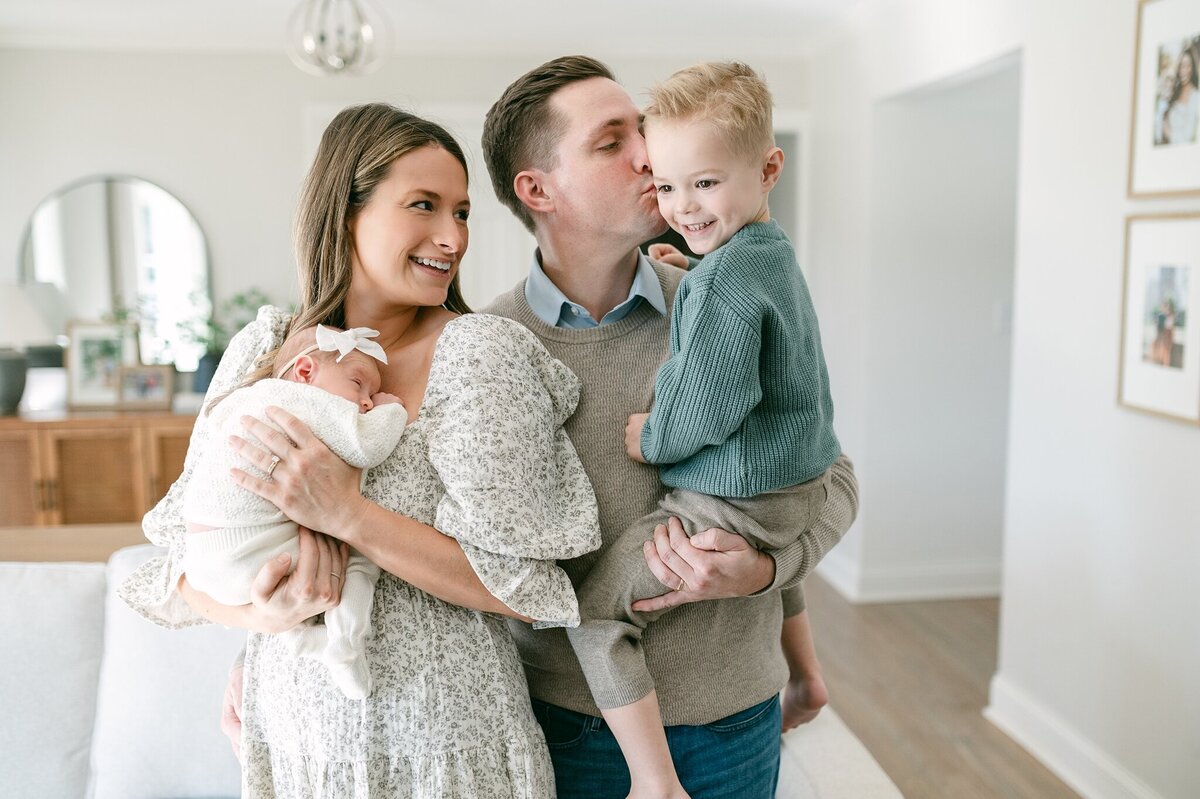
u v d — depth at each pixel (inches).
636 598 45.9
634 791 45.2
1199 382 92.5
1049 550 118.0
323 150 45.4
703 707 48.6
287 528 40.5
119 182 192.9
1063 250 115.0
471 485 40.7
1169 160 96.6
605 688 45.3
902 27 158.6
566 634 49.0
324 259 45.4
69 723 73.6
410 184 43.7
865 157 172.9
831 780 66.2
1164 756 99.3
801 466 47.6
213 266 196.9
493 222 200.5
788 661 63.4
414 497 42.1
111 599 76.7
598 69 51.3
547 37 193.2
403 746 41.1
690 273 47.6
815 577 192.2
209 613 43.2
